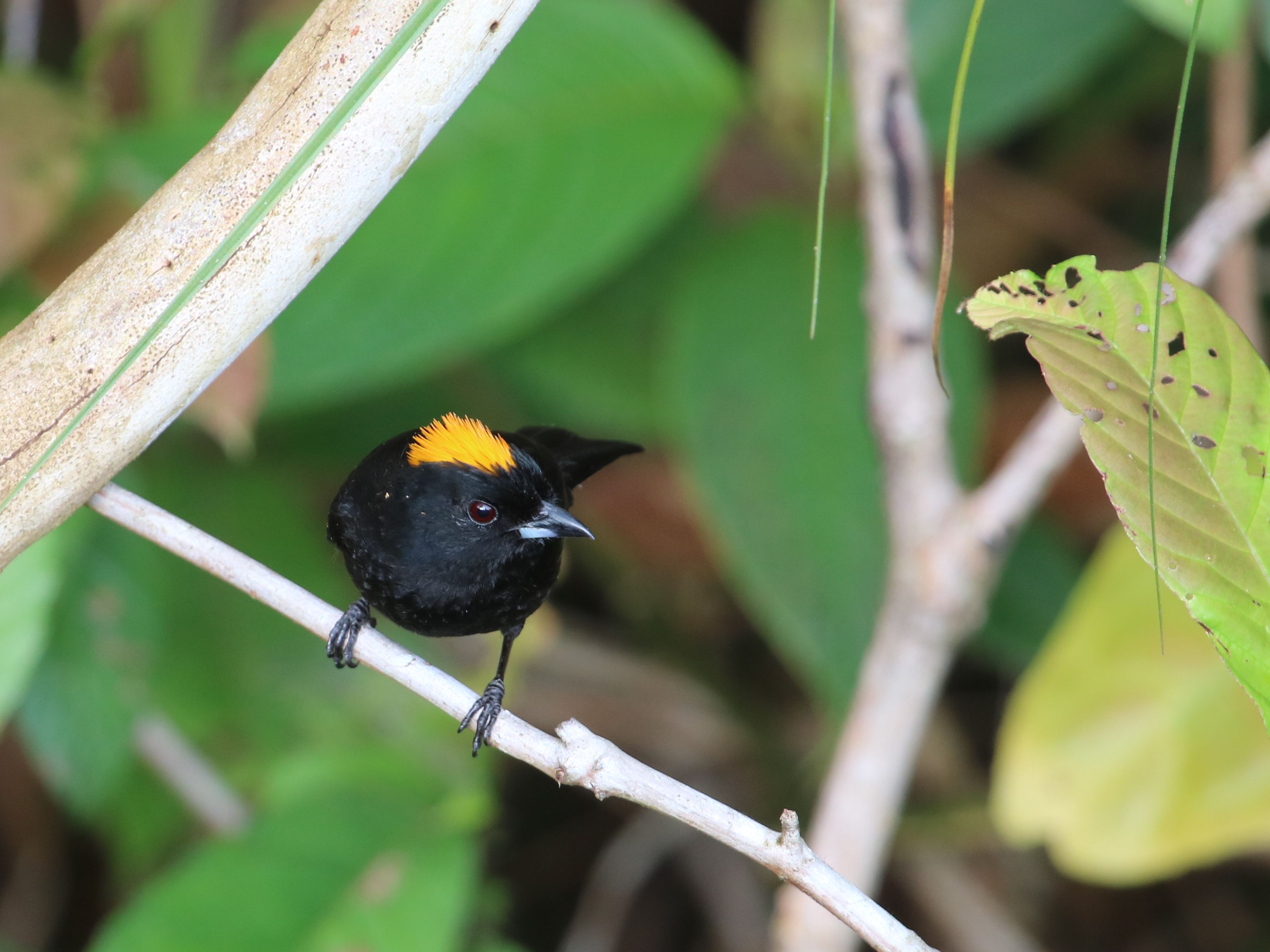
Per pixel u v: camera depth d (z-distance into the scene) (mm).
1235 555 3945
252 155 4469
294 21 9367
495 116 9430
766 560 9055
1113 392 4105
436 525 6855
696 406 9492
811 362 9453
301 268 4578
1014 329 4180
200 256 4512
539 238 9234
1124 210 13695
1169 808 7816
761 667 12445
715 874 11789
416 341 8914
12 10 10117
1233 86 9375
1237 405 4070
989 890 12195
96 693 9078
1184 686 7766
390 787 8625
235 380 7242
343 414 11469
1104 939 12469
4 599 6883
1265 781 7723
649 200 9391
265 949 7465
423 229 9125
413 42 4312
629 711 12133
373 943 7605
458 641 10305
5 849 11859
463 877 7949
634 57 9727
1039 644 10750
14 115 8094
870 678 7969
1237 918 12344
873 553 8953
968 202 12812
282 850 7969
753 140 11641
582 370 11023
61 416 4578
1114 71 12586
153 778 10531
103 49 9438
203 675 9828
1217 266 9531
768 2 10703
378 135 4426
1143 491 4004
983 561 7570
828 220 10031
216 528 10289
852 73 7641
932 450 7613
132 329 4551
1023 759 7992
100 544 9383
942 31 10055
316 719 9859
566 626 12430
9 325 8016
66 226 8297
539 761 5023
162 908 7586
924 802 11609
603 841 12711
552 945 12234
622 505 11734
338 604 10203
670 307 10281
